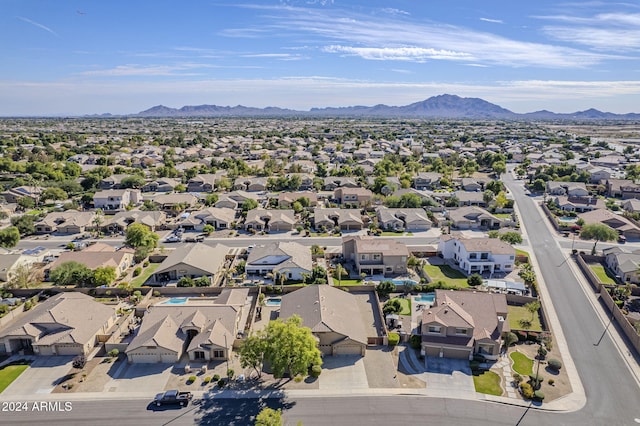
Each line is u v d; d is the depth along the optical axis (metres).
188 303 63.94
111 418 42.31
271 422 37.38
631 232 98.69
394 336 55.28
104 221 106.50
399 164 182.38
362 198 125.88
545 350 53.00
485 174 177.88
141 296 68.81
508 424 42.00
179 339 53.28
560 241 96.06
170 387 46.84
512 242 90.81
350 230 104.69
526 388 45.91
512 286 70.19
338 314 57.28
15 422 41.78
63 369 50.06
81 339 52.72
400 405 44.31
